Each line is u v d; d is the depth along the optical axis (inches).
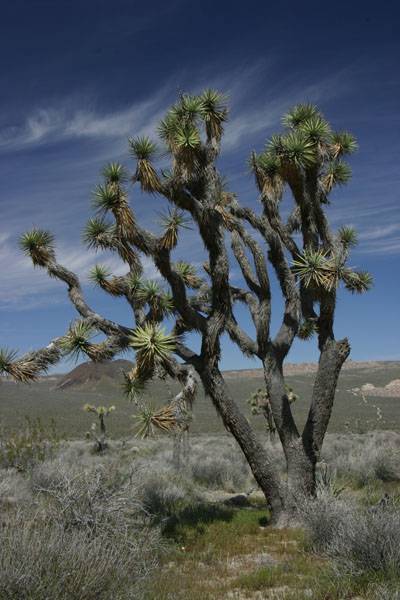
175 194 389.4
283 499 416.5
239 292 466.0
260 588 267.6
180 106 407.5
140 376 365.4
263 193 442.9
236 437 419.8
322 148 429.1
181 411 378.6
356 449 832.3
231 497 592.7
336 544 285.1
